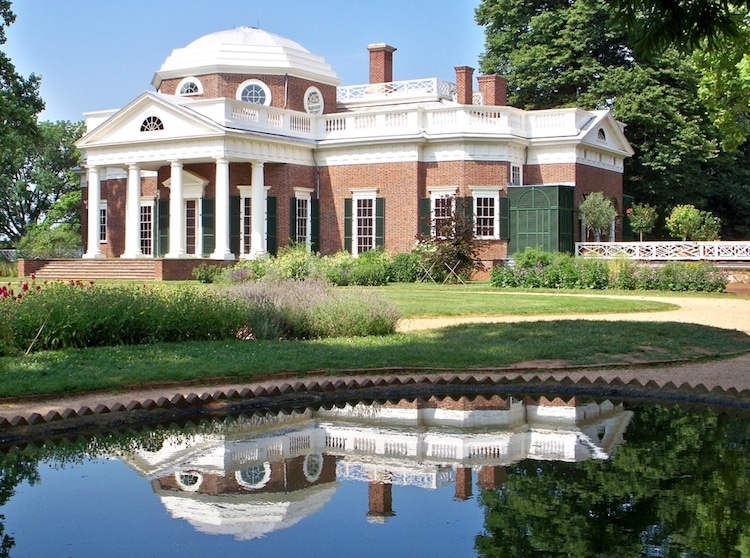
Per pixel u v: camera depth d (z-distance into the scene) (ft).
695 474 27.04
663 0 33.96
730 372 43.29
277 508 23.81
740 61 82.79
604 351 48.85
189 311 52.49
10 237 225.97
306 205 132.16
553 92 170.30
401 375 42.52
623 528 21.89
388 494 24.99
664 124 158.81
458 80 140.05
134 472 27.58
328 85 148.25
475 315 69.87
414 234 125.39
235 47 139.44
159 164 130.82
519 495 24.81
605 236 135.64
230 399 37.01
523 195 121.80
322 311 55.31
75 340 48.62
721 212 186.09
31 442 31.73
